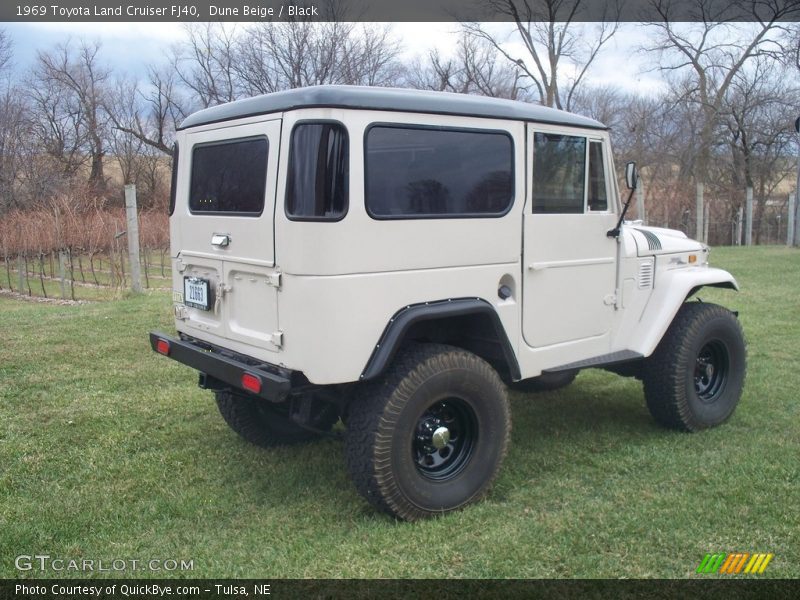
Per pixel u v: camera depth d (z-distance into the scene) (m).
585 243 4.15
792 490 3.68
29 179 27.28
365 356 3.23
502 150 3.68
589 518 3.42
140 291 11.17
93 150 36.69
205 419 4.98
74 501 3.70
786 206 24.95
